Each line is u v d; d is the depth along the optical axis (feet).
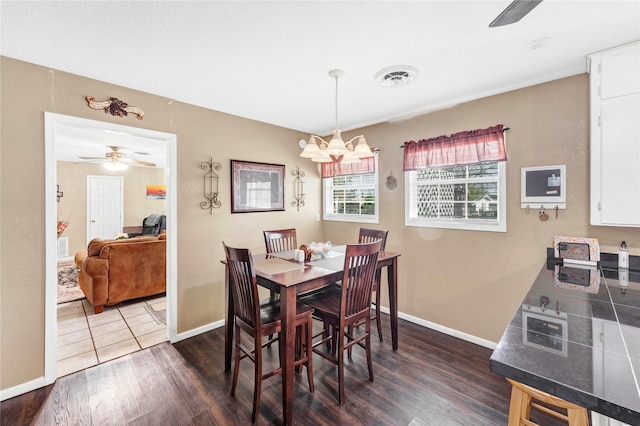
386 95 8.97
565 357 2.91
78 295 13.60
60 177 21.03
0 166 6.52
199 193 9.95
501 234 8.61
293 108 10.21
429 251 10.24
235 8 4.96
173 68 7.19
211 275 10.27
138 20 5.28
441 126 9.88
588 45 6.14
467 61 6.85
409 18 5.26
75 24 5.38
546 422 5.90
